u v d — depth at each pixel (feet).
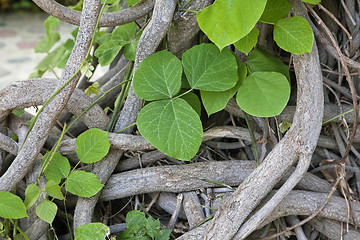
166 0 4.82
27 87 5.04
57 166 4.99
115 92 5.64
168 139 4.87
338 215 5.03
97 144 4.96
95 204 5.10
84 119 5.15
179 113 4.90
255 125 5.34
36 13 15.11
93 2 4.74
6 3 15.14
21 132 5.18
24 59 11.27
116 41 5.34
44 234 5.03
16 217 4.82
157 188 5.14
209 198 5.12
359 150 5.40
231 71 4.92
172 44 5.10
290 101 5.41
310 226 5.19
